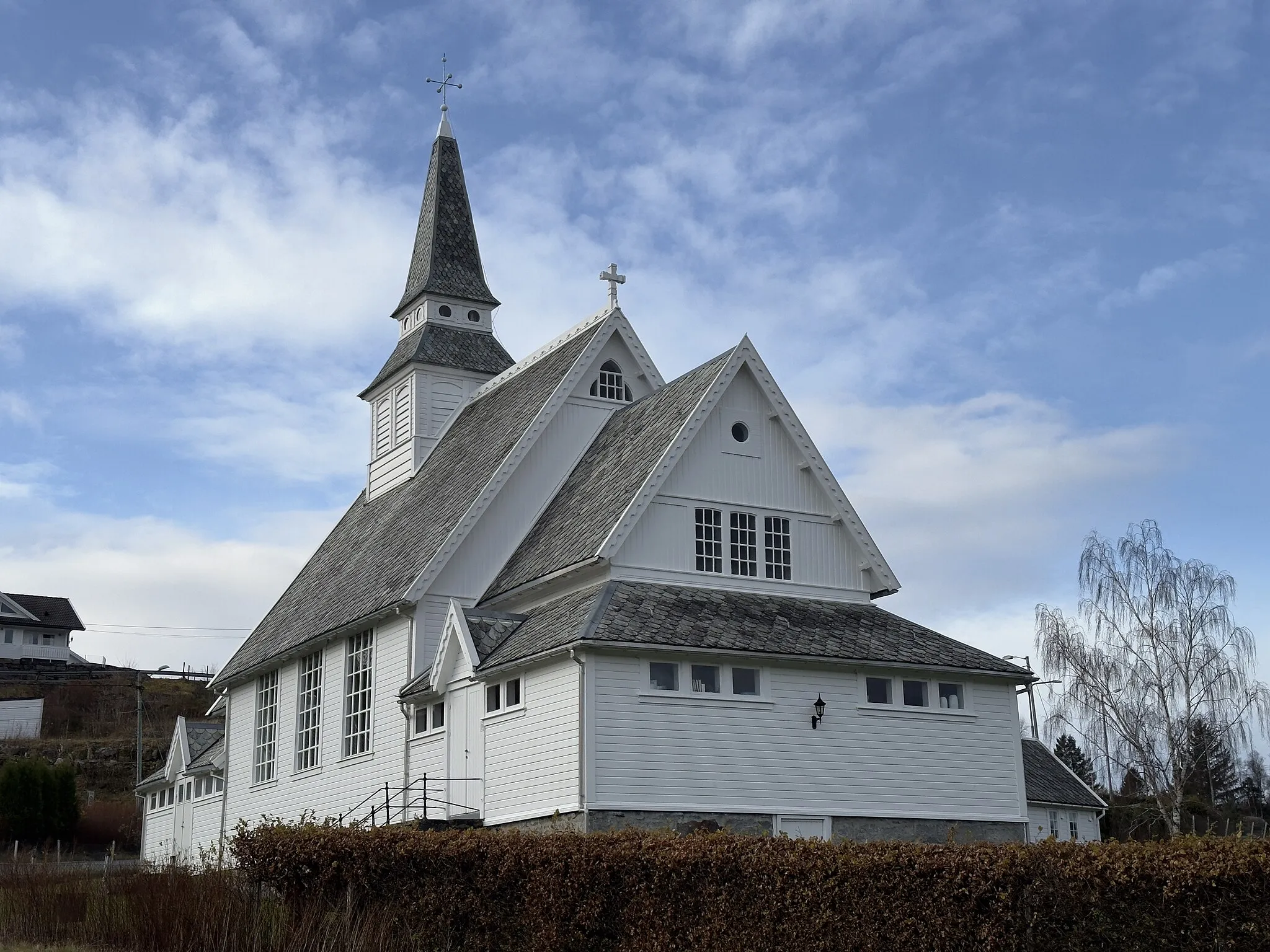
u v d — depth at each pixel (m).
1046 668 53.97
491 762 32.47
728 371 35.19
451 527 38.16
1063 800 54.06
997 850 16.91
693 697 30.75
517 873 21.78
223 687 50.06
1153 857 15.50
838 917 17.98
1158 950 15.30
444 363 49.81
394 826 26.41
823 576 35.88
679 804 29.94
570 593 34.34
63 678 104.75
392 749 37.50
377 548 44.62
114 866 39.12
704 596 33.38
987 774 34.09
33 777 67.06
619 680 30.06
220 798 50.09
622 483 35.00
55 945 23.30
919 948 17.16
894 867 17.61
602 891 20.58
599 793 29.16
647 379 41.75
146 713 99.44
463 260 52.81
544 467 39.56
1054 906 16.16
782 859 18.69
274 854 24.69
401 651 37.78
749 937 18.77
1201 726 51.84
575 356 41.56
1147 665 52.34
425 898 23.05
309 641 42.66
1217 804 73.50
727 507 34.81
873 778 32.50
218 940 22.66
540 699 31.00
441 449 47.69
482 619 34.25
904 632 34.81
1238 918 14.75
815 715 32.00
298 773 43.41
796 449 36.22
